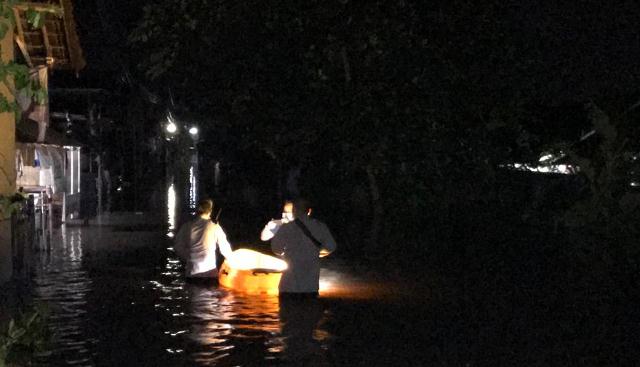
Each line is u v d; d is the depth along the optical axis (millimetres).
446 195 21062
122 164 42469
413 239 20516
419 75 17875
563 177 24156
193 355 8766
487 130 19766
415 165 19375
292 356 8766
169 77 18797
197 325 10250
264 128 18875
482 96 19047
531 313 11281
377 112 17766
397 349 9156
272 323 10398
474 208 22016
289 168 33844
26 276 14117
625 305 11930
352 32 17266
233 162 40531
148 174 49000
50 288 12930
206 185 50031
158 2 17531
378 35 17297
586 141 24656
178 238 14047
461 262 16547
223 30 17594
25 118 17922
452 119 18938
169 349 9023
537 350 9266
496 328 10336
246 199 37625
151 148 52469
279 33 17703
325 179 30031
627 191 18469
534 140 22094
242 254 13562
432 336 9836
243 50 17844
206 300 11977
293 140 19000
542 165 22875
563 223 20406
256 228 24578
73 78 34219
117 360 8523
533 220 21984
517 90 19453
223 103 19172
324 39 17578
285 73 18203
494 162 20656
